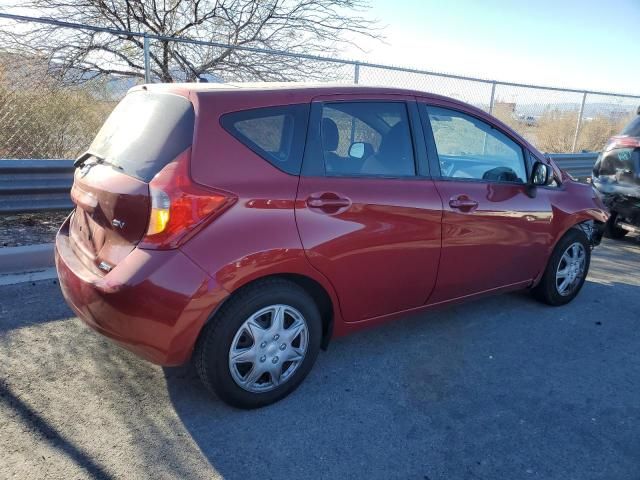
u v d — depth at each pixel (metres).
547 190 4.27
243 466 2.51
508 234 3.91
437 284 3.58
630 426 2.97
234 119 2.73
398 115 3.39
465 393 3.21
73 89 7.11
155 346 2.56
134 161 2.73
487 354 3.71
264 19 8.63
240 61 8.56
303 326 2.99
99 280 2.59
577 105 11.19
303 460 2.57
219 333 2.69
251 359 2.81
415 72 8.08
